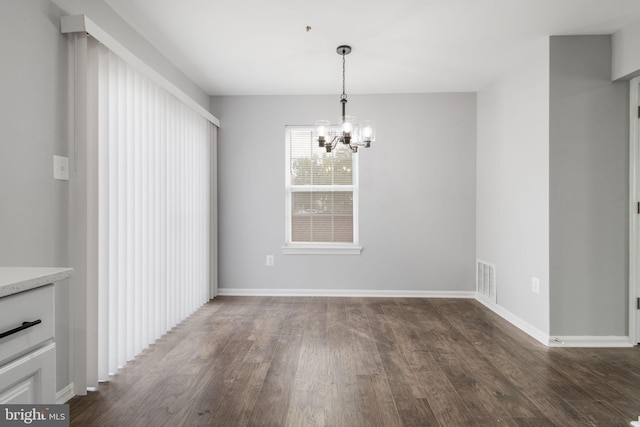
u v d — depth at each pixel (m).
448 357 2.53
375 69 3.51
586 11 2.45
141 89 2.62
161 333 2.94
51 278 1.00
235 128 4.32
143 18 2.55
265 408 1.85
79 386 1.98
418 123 4.24
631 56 2.59
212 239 4.14
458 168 4.22
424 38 2.87
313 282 4.31
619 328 2.78
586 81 2.78
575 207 2.78
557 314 2.78
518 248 3.25
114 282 2.28
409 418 1.77
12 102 1.65
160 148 2.92
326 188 4.34
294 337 2.91
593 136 2.78
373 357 2.52
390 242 4.27
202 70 3.53
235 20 2.59
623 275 2.78
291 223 4.36
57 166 1.91
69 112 1.98
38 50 1.79
